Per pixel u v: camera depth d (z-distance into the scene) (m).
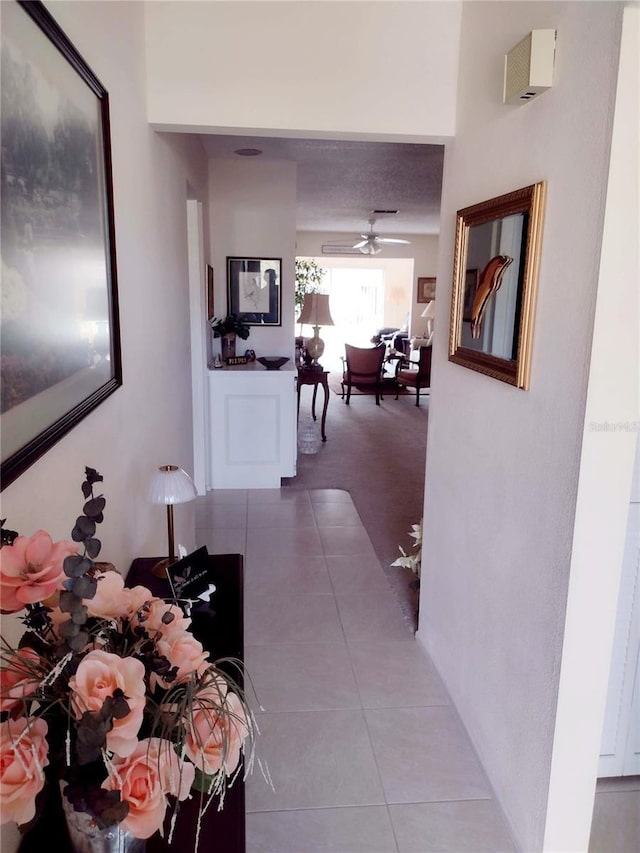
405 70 2.07
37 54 1.01
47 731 0.69
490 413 1.80
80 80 1.26
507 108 1.66
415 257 10.80
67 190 1.17
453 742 2.03
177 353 2.92
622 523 1.36
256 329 5.05
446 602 2.24
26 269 0.96
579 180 1.30
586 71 1.27
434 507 2.37
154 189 2.25
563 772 1.49
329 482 4.73
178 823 0.96
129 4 1.81
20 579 0.69
